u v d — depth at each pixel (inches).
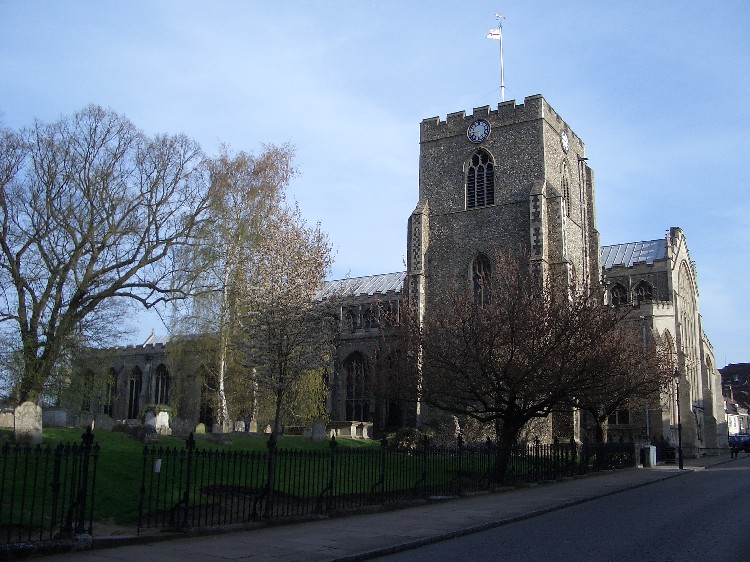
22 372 1282.0
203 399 2186.3
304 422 1951.3
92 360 1425.9
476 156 2122.3
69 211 1348.4
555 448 1315.2
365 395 2466.8
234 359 1610.5
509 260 1716.3
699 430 2684.5
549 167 2047.2
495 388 1191.6
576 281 1809.8
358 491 859.4
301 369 1411.2
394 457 998.4
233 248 1561.3
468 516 745.0
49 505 606.9
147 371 2938.0
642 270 2581.2
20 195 1350.9
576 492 1045.2
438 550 550.3
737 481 1267.2
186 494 591.2
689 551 518.3
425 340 1401.3
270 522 652.1
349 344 2539.4
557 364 1132.5
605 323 1219.9
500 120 2090.3
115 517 611.8
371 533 614.9
